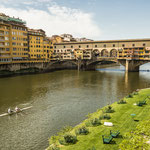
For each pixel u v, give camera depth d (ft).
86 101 150.82
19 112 123.44
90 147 60.54
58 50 466.29
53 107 134.72
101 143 62.39
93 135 69.92
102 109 116.16
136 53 363.97
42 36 396.98
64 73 357.20
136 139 60.80
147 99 121.90
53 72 374.84
